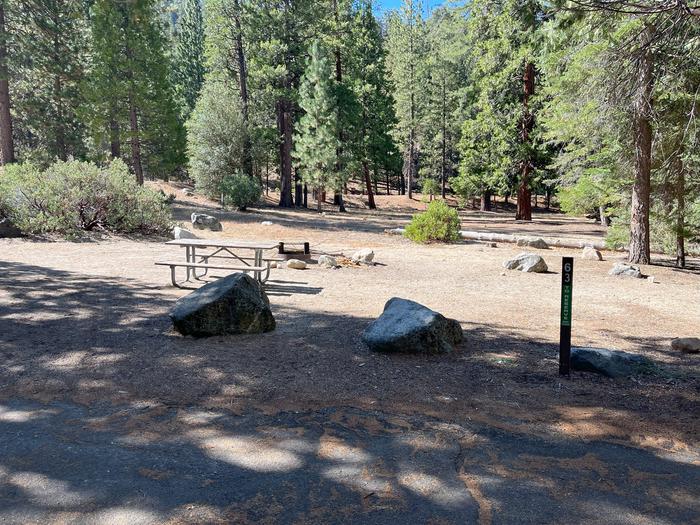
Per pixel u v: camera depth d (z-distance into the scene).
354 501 2.79
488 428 3.79
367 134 41.78
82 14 29.39
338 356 5.33
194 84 54.88
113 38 24.55
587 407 4.20
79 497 2.79
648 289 9.95
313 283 9.57
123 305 7.28
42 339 5.68
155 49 26.22
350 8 37.47
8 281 8.66
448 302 8.23
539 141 27.53
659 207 13.63
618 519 2.67
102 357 5.14
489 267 12.22
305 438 3.58
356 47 40.72
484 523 2.61
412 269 11.74
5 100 26.12
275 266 11.18
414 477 3.07
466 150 32.09
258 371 4.86
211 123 32.56
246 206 29.53
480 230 23.50
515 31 24.58
